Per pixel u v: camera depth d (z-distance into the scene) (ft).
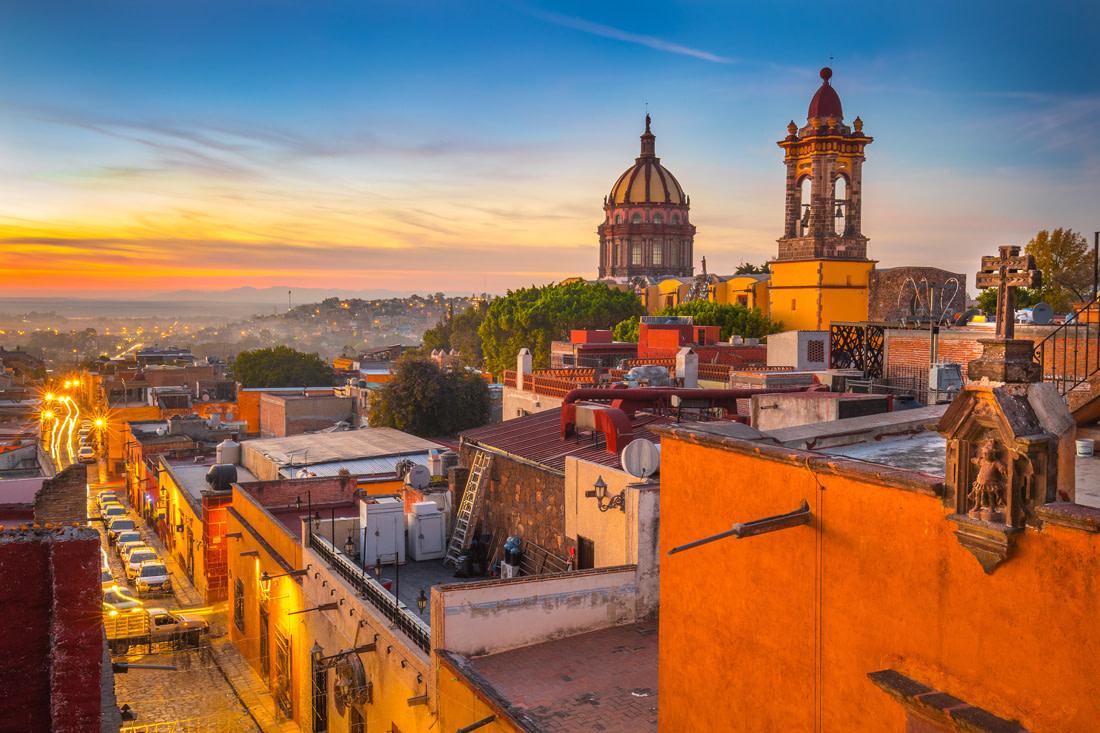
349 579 68.03
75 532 28.68
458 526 79.46
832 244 230.68
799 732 31.07
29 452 151.33
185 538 144.25
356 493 109.19
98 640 27.89
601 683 47.75
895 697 25.98
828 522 29.58
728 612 34.63
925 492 25.62
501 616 52.37
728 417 75.00
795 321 238.27
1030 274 23.34
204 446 211.61
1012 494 23.03
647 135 421.59
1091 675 21.31
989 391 23.40
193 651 105.19
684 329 152.66
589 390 77.56
